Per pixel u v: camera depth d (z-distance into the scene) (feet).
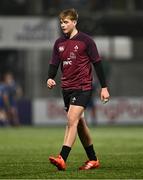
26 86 264.11
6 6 279.28
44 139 159.94
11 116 243.60
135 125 252.42
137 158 98.48
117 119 258.78
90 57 78.38
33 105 258.37
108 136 173.06
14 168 83.05
